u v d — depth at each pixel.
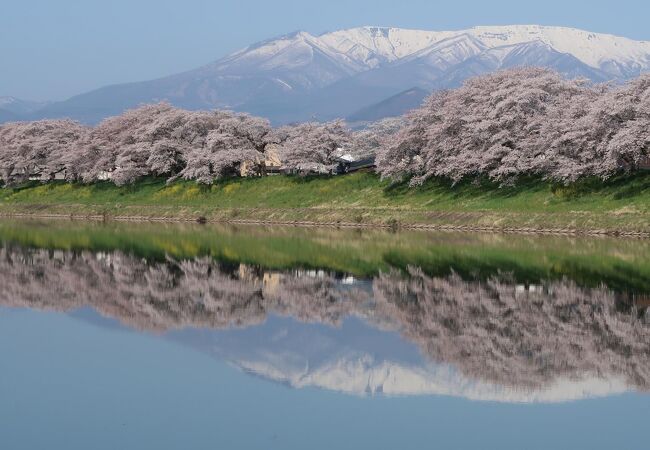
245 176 137.12
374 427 28.03
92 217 136.00
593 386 32.12
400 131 116.56
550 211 93.12
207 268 68.06
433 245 81.00
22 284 59.78
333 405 30.42
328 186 122.12
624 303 47.97
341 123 136.00
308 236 94.31
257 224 116.25
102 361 37.03
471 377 33.62
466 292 53.44
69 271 66.75
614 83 108.25
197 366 35.97
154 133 144.12
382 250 78.25
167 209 130.75
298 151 127.75
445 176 112.00
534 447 26.05
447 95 119.44
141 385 33.19
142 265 70.19
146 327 44.44
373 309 48.94
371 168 131.75
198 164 132.88
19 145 159.75
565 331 41.31
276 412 29.69
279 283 59.72
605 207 89.81
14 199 152.75
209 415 29.39
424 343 39.78
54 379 34.00
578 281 56.06
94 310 49.56
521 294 51.91
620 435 26.92
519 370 34.47
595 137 94.44
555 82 110.25
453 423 28.30
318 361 36.72
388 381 33.41
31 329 43.88
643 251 71.12
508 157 101.38
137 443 26.75
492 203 100.44
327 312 48.28
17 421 28.84
